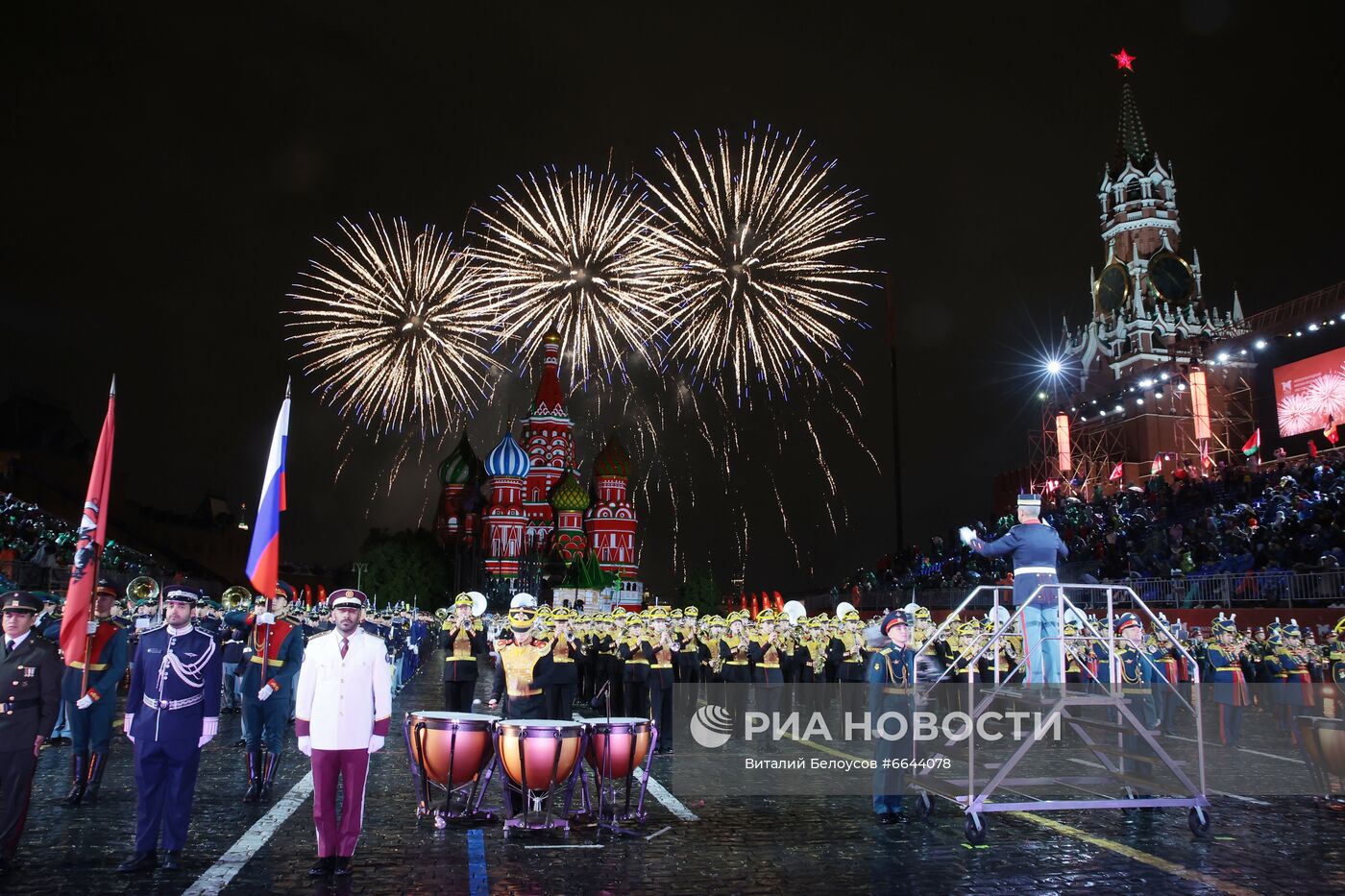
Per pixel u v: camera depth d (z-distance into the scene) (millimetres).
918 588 45188
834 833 9664
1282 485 33938
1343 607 25359
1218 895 7633
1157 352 77250
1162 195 85438
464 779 9570
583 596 84875
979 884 7863
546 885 7625
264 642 11070
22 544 32625
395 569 92188
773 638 18703
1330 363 50531
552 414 100812
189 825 9516
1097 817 10680
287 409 10594
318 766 7902
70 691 10562
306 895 7285
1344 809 11297
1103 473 64875
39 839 8805
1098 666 15750
